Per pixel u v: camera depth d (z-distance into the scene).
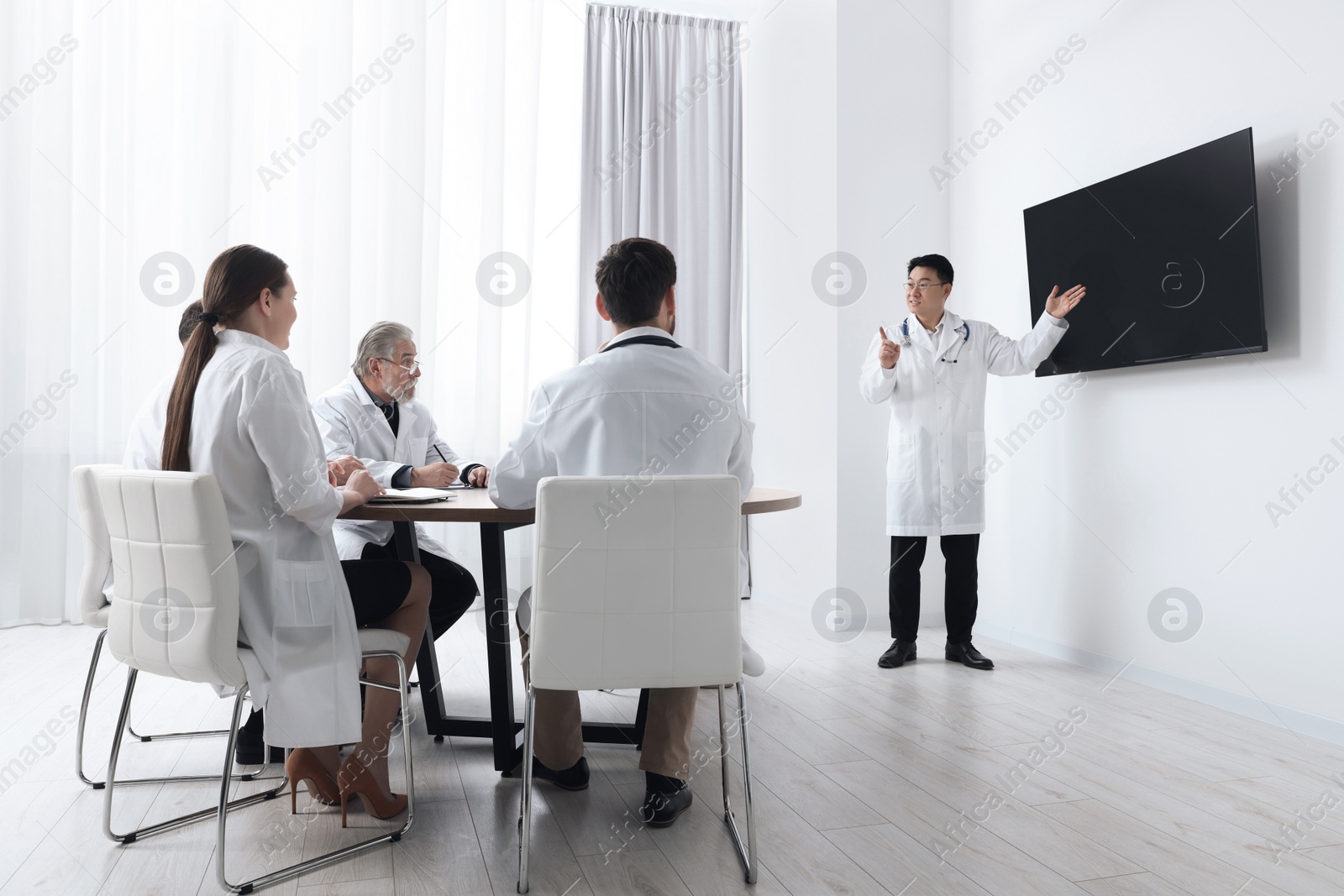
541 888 1.61
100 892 1.59
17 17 3.82
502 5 4.42
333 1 4.16
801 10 4.26
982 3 3.84
